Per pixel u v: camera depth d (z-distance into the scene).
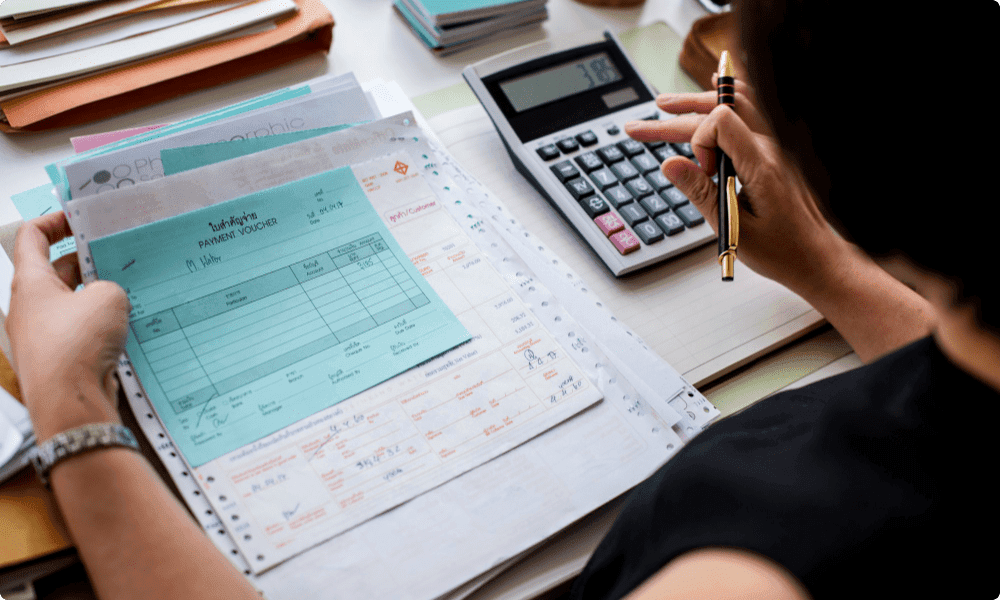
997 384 0.23
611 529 0.36
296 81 0.70
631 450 0.44
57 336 0.36
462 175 0.59
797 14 0.20
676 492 0.30
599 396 0.46
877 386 0.28
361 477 0.40
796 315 0.57
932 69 0.19
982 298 0.22
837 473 0.26
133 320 0.43
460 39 0.75
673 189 0.60
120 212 0.46
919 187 0.21
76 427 0.34
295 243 0.49
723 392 0.52
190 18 0.66
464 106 0.70
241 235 0.48
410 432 0.42
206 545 0.33
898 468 0.26
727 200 0.50
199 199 0.48
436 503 0.40
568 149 0.62
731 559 0.25
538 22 0.80
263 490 0.39
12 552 0.35
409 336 0.46
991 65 0.19
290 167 0.51
